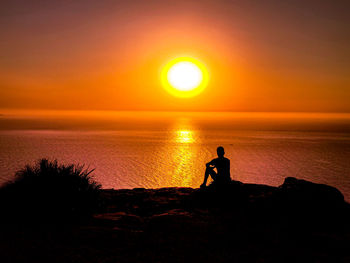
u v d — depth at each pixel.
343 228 5.06
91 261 3.66
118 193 8.00
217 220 5.40
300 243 4.38
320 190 6.12
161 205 6.55
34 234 4.55
